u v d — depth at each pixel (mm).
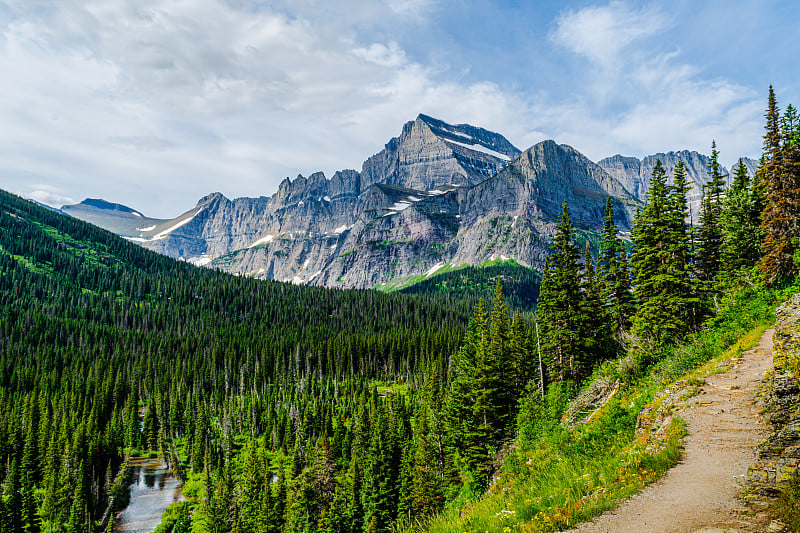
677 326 37156
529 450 26719
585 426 22172
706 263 50062
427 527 16438
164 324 195125
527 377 52781
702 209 52875
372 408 98062
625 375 27172
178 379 135625
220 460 93812
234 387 143875
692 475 12094
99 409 114125
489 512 14758
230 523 65875
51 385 127625
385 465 56094
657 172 42812
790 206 36344
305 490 61594
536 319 50219
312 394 133125
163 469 98312
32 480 86938
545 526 11008
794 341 15578
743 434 13828
